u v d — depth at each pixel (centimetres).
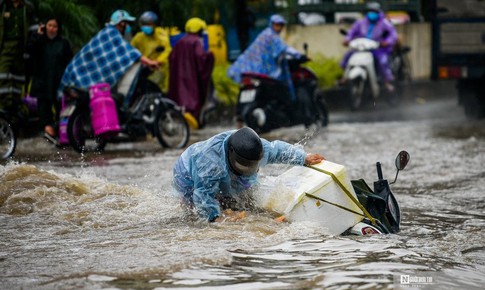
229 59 4641
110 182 1933
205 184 1353
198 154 1369
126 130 2872
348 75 4353
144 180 2097
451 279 1100
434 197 1895
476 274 1137
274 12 4875
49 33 2930
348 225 1369
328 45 5047
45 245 1300
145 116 2934
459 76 4050
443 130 3553
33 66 2933
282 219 1364
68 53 2961
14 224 1463
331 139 3225
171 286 1047
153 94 2962
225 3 4394
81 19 3341
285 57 3456
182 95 3544
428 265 1171
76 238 1351
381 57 4478
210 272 1111
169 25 3762
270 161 1388
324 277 1088
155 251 1230
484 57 4031
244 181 1376
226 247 1250
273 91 3409
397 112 4528
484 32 4025
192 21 3588
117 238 1336
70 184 1705
